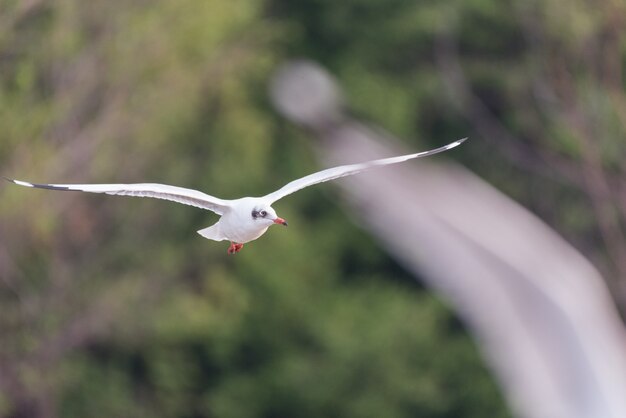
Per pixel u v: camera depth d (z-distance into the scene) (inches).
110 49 851.4
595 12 961.5
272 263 1004.6
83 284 868.6
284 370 999.0
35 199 813.2
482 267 906.1
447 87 1093.8
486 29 1099.9
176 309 915.4
